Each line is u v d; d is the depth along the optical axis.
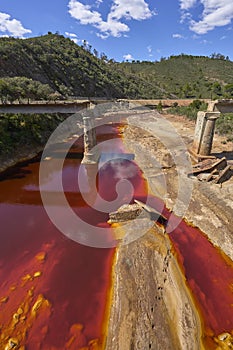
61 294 11.73
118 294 10.91
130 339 8.71
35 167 28.62
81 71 87.88
